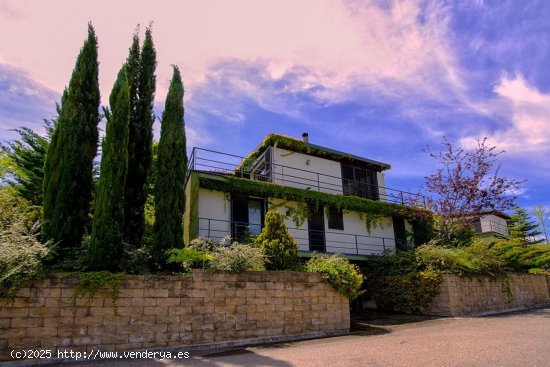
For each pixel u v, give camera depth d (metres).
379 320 14.55
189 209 14.60
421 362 6.82
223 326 9.90
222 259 10.73
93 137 11.52
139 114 13.48
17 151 17.55
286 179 18.34
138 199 12.88
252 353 8.58
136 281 9.07
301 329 11.17
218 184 15.16
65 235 10.23
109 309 8.64
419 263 16.56
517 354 7.29
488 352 7.53
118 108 10.76
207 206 15.09
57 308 8.16
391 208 20.36
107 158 10.25
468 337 9.55
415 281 16.20
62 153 10.79
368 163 21.62
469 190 20.73
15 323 7.75
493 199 20.64
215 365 7.28
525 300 19.22
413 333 10.81
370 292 18.31
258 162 20.34
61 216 10.27
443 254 16.05
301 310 11.34
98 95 11.98
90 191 11.13
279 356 8.01
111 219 9.79
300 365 6.95
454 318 14.27
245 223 15.95
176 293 9.48
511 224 34.25
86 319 8.37
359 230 19.50
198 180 14.71
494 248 19.75
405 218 21.38
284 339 10.70
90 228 11.21
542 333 10.01
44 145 17.41
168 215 11.39
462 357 7.12
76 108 11.22
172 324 9.25
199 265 11.24
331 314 11.91
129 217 12.62
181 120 12.64
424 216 21.02
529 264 20.34
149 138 13.48
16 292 7.88
